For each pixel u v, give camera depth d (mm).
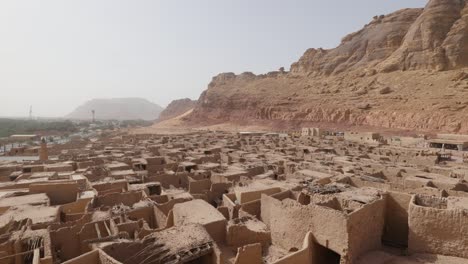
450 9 126250
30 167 39938
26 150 68188
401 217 19344
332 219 16312
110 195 25375
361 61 151000
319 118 127625
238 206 22797
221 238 19094
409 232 17516
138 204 24109
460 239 15812
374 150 55406
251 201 23516
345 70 155250
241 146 64938
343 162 39938
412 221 17359
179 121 196375
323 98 137000
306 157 48719
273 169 39312
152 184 30297
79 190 28234
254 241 19422
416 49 124750
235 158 47062
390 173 29312
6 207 22812
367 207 17547
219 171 36531
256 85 188000
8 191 26594
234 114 170625
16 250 15953
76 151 58312
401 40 143750
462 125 84438
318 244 17547
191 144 70250
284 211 19062
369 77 132875
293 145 65125
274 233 19797
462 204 17234
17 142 103125
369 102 116312
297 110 139500
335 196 20062
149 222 22953
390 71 128125
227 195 25578
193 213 20156
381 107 110562
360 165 37656
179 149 58969
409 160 44469
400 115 101312
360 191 21281
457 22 121875
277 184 28031
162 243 15336
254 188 26281
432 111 94438
